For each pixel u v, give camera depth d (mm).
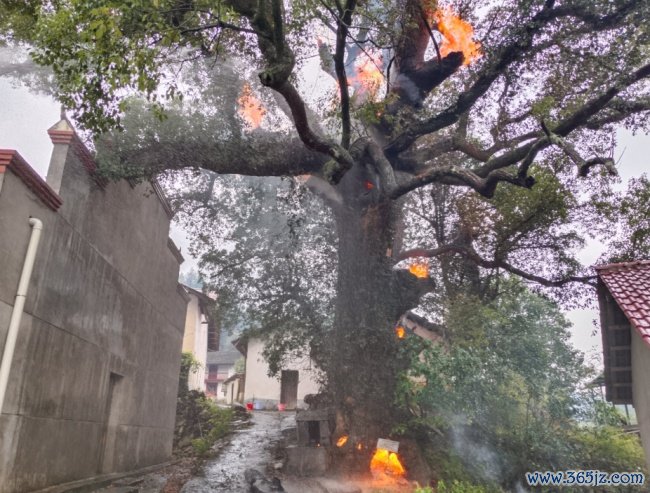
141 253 12375
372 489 9594
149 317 13141
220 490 9594
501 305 14148
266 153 11500
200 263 16453
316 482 9945
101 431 9922
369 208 12422
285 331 16859
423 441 11859
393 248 14273
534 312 13516
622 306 7684
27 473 6988
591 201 13867
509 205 14211
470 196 14891
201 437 18469
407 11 10820
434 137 15414
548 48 11484
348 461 10750
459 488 9523
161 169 10719
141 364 12500
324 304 15273
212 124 10828
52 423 7777
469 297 14086
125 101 6621
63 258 8148
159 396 14172
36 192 7195
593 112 11078
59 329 8031
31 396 7133
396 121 12117
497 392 12055
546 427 12656
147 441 12984
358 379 11492
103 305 9930
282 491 9125
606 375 10000
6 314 6500
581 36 11281
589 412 12773
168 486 10211
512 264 15227
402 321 15852
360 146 11789
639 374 9070
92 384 9398
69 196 8359
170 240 14984
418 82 12969
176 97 10336
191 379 27688
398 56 12875
